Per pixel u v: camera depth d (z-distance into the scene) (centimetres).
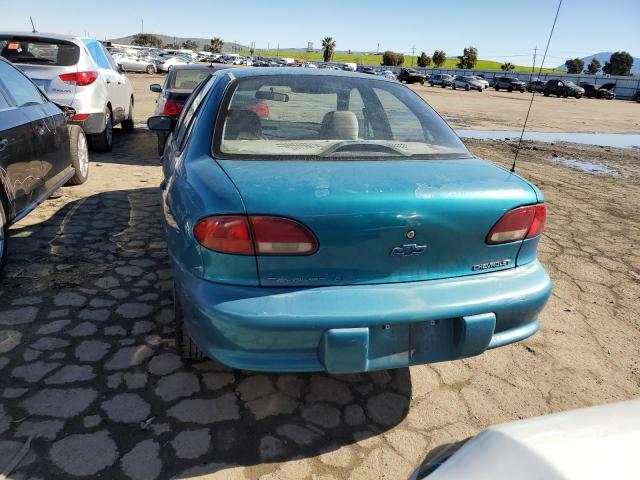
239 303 182
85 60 670
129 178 620
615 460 98
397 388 249
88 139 738
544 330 316
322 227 183
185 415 220
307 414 226
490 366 273
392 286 194
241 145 234
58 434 204
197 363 255
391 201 187
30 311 295
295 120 259
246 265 184
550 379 264
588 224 548
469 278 205
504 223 206
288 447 206
